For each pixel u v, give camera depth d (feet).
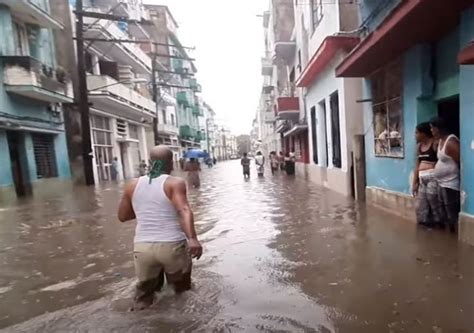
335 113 40.86
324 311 10.97
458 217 17.49
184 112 170.71
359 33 31.76
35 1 52.49
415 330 9.58
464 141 16.46
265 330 10.00
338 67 28.68
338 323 10.20
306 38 53.57
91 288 14.19
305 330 9.92
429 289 12.03
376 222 22.44
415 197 20.54
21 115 49.62
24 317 11.82
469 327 9.58
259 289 12.98
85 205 38.68
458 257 14.84
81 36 56.44
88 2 80.18
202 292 12.78
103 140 77.30
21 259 18.89
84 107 58.23
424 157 19.70
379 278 13.28
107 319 11.15
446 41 19.49
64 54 63.82
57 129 58.90
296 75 67.62
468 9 15.64
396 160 24.52
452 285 12.22
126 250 19.53
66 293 13.82
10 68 46.32
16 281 15.52
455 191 18.07
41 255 19.51
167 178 11.80
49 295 13.70
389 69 25.12
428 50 20.74
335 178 39.60
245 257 16.99
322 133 47.85
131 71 90.07
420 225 20.29
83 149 59.06
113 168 79.71
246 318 10.75
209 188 52.08
